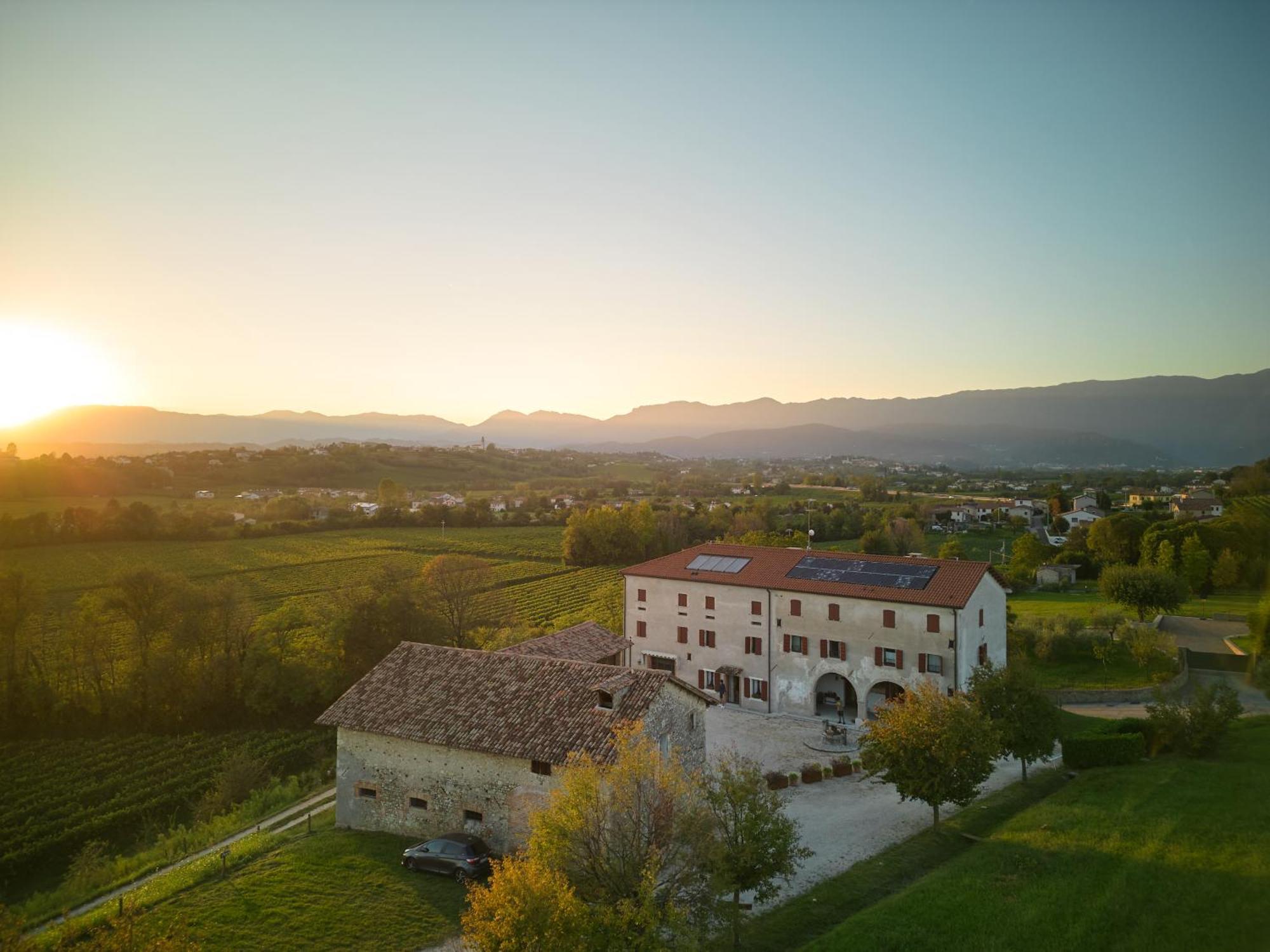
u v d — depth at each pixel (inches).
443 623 3004.4
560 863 848.9
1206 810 1110.4
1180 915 792.9
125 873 1496.1
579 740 1182.3
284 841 1337.4
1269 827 997.8
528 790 1195.3
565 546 5649.6
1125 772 1423.5
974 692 1509.6
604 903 813.2
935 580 2018.9
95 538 5895.7
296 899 1099.3
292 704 2733.8
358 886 1129.4
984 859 1064.2
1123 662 2588.6
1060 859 1011.3
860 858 1224.2
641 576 2404.0
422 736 1266.0
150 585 2810.0
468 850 1160.2
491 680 1382.9
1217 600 3341.5
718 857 864.3
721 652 2257.6
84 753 2402.8
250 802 1801.2
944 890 974.4
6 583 2655.0
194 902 1104.2
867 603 2022.6
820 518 6259.8
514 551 6077.8
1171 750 1579.7
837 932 903.7
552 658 1459.2
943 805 1446.9
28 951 730.8
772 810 971.9
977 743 1200.8
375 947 984.9
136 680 2664.9
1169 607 2901.1
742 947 935.7
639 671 1337.4
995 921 863.1
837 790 1550.2
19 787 2135.8
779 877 1155.9
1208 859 915.4
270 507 7529.5
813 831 1339.8
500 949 717.9
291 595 4436.5
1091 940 784.3
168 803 2012.8
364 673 2751.0
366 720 1331.2
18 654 2817.4
